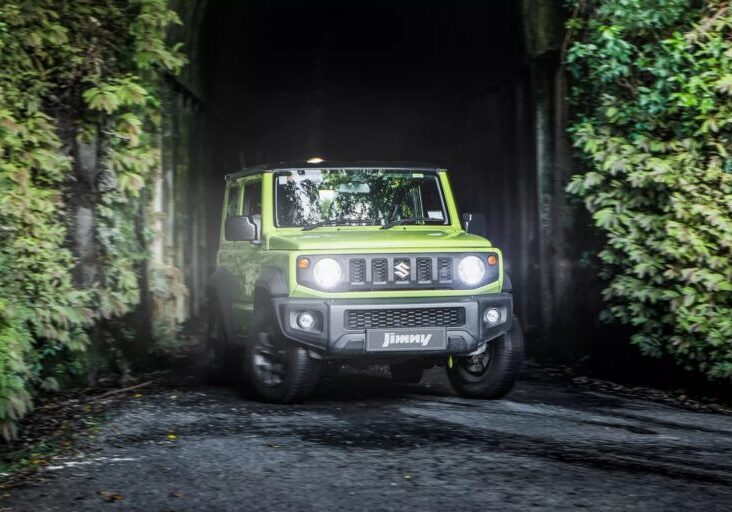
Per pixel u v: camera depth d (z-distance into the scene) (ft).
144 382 34.99
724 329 29.86
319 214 31.01
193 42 54.19
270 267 29.45
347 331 27.58
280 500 17.75
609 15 34.37
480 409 28.02
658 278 31.96
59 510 17.38
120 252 35.40
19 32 29.94
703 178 31.14
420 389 32.60
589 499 17.65
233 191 35.09
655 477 19.35
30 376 27.09
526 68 51.16
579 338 42.09
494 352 29.68
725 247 30.58
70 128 32.81
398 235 29.43
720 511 16.89
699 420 26.61
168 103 48.49
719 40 30.76
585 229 42.83
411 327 27.94
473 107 67.97
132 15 33.50
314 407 28.32
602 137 33.86
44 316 28.86
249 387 33.50
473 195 68.33
